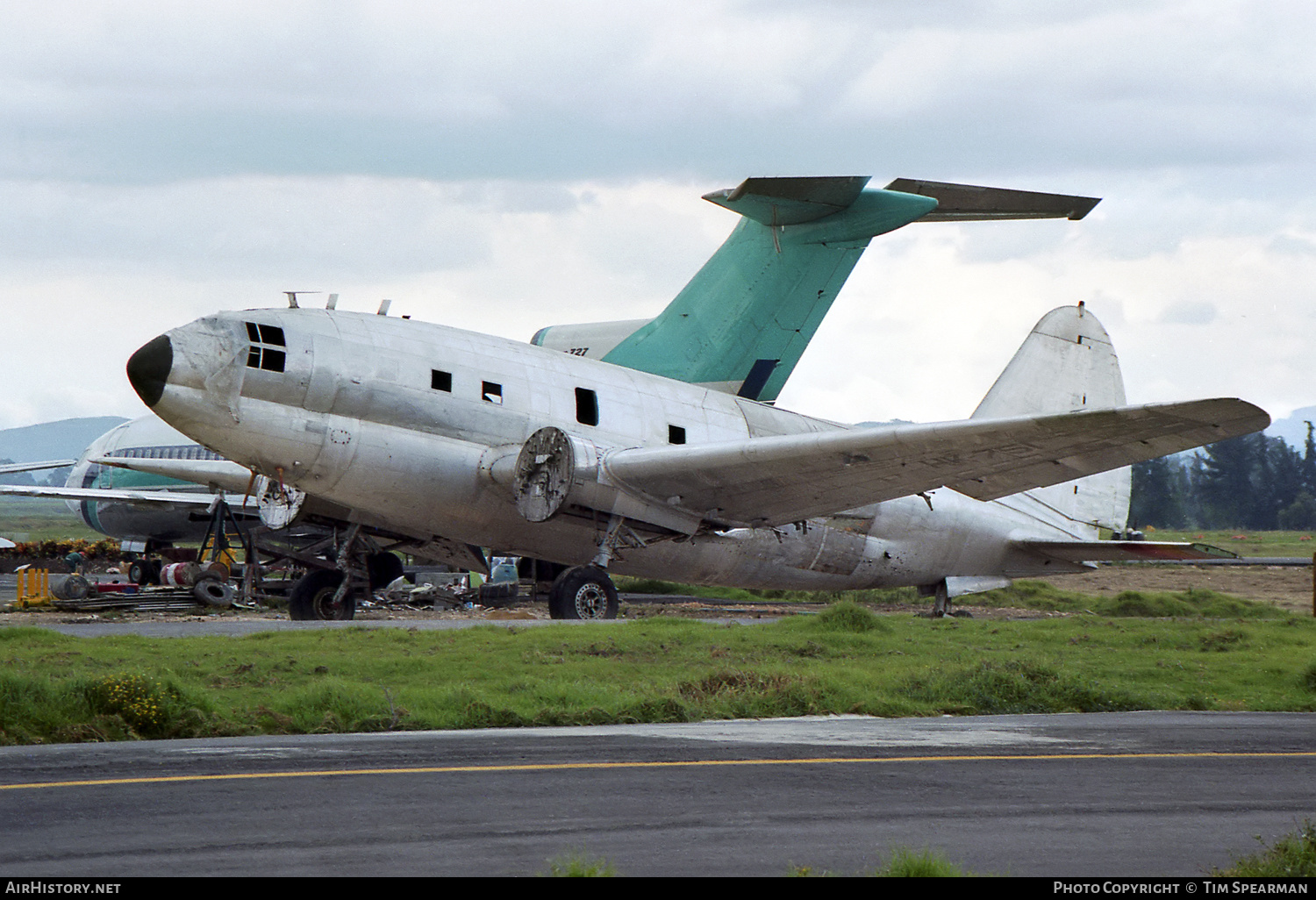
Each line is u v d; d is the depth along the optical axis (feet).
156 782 67.51
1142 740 92.53
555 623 167.53
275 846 53.57
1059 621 188.96
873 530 241.76
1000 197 266.77
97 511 390.83
